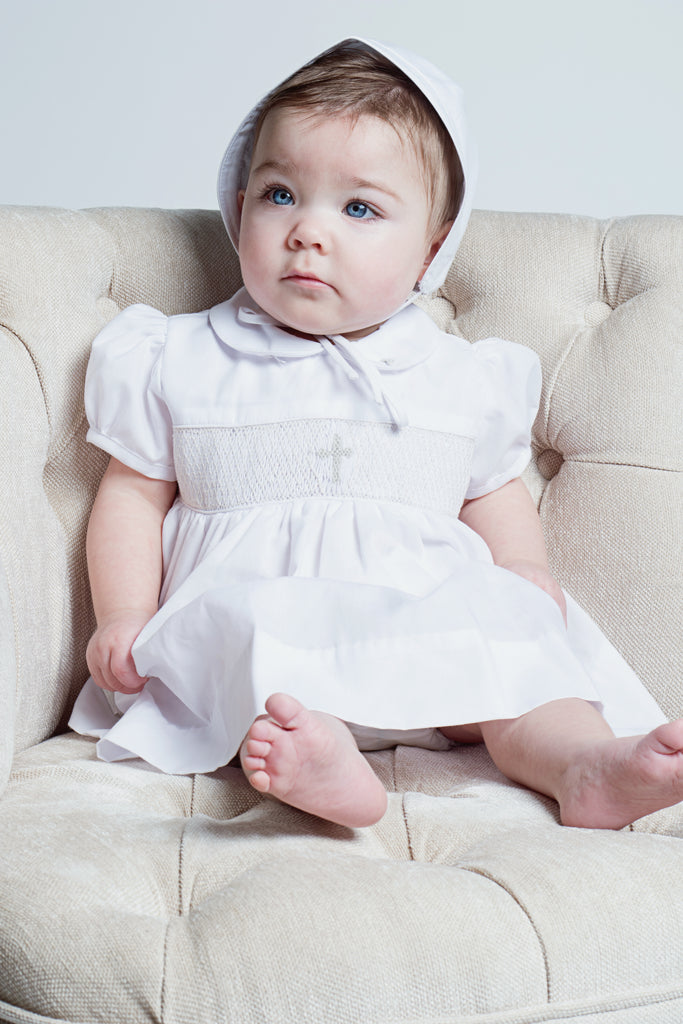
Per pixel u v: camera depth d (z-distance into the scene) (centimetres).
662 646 149
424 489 144
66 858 96
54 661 138
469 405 150
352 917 85
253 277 142
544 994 84
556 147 253
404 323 153
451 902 88
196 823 105
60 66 253
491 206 253
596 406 160
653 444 157
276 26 252
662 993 87
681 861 97
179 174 256
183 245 162
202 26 252
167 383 145
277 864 94
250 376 145
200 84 254
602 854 96
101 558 143
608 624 152
